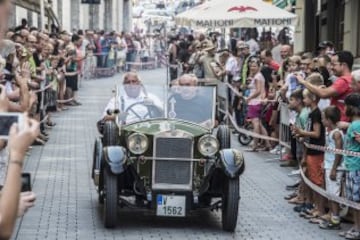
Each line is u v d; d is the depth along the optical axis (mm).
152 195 10641
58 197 13078
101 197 12016
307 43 29500
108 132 11258
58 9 49125
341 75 12062
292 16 23297
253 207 12680
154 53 55219
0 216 3574
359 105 10398
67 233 10750
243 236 10789
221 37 39375
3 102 4219
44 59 21656
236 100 21281
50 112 23156
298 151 14164
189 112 11578
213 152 10703
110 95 33031
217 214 12102
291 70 16891
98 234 10734
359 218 10562
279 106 17484
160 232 10922
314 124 11812
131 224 11336
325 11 27172
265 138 17891
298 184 13688
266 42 30875
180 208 10680
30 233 10703
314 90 11828
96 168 11906
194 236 10734
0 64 11055
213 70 23688
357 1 22734
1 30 3523
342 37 24891
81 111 26844
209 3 24656
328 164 11023
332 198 10922
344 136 10797
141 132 10789
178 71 33844
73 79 28188
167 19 64375
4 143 4035
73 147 18719
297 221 11734
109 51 45000
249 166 16688
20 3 26094
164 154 10641
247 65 21391
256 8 23547
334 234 10938
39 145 18797
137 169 10703
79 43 35312
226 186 10750
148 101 11664
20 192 3713
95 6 59750
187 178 10680
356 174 10430
